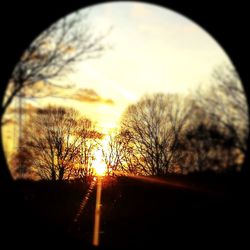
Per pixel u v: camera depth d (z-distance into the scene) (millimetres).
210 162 19938
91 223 17500
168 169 35688
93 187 38125
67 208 21281
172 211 18234
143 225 16891
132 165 40188
